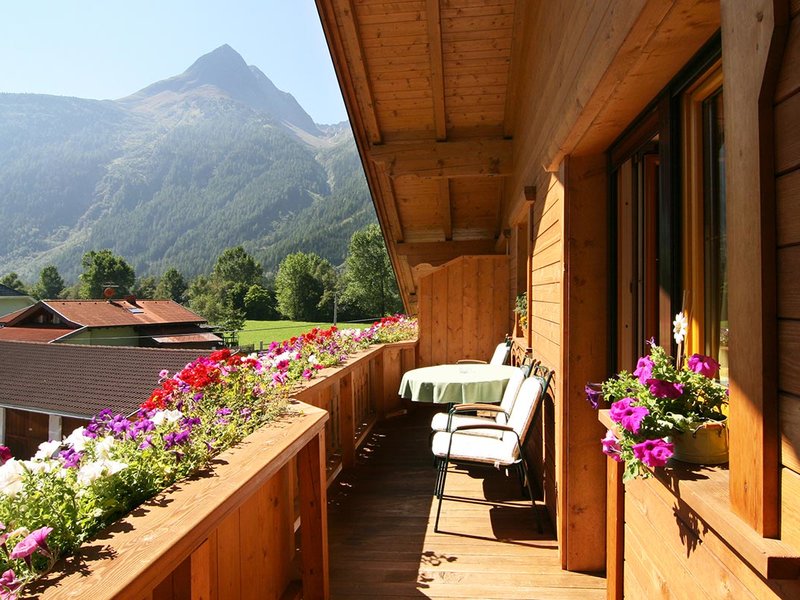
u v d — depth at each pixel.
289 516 2.35
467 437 3.34
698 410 1.28
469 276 6.31
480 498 3.50
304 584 2.20
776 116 0.77
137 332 31.56
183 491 1.28
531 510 3.28
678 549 1.24
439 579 2.46
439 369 4.63
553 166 2.59
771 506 0.79
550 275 2.93
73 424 13.93
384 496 3.57
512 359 5.42
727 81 0.89
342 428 4.17
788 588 0.77
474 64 4.60
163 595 1.31
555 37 2.62
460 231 7.81
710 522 0.94
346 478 3.96
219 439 1.67
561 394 2.49
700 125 1.50
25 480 1.08
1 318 34.22
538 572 2.51
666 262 1.57
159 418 1.65
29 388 14.87
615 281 2.32
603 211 2.37
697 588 1.12
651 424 1.26
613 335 2.31
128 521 1.10
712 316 1.46
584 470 2.46
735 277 0.87
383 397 5.80
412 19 4.16
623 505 1.75
